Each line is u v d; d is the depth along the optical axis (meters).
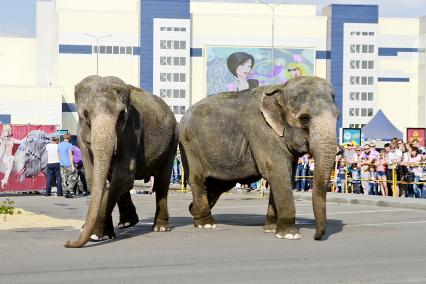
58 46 112.12
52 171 27.20
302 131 12.04
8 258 9.89
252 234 13.12
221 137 13.78
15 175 27.59
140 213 18.55
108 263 9.47
